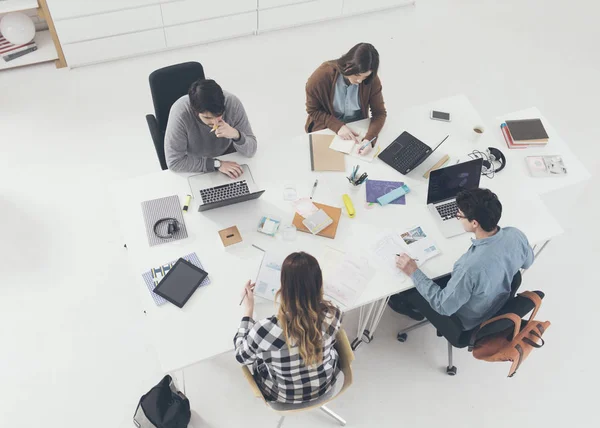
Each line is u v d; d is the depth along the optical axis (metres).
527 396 3.22
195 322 2.53
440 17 5.19
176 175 3.04
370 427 3.07
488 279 2.53
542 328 2.61
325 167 3.12
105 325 3.32
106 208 3.79
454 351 3.36
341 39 4.95
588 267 3.72
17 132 4.12
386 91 4.61
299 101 4.51
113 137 4.17
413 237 2.88
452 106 3.49
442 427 3.10
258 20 4.79
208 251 2.76
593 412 3.19
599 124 4.52
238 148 3.04
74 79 4.47
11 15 4.26
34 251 3.56
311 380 2.38
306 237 2.84
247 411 3.08
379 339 3.37
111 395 3.10
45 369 3.14
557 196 3.35
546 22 5.22
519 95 4.67
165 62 4.65
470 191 2.54
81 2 4.11
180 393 3.01
